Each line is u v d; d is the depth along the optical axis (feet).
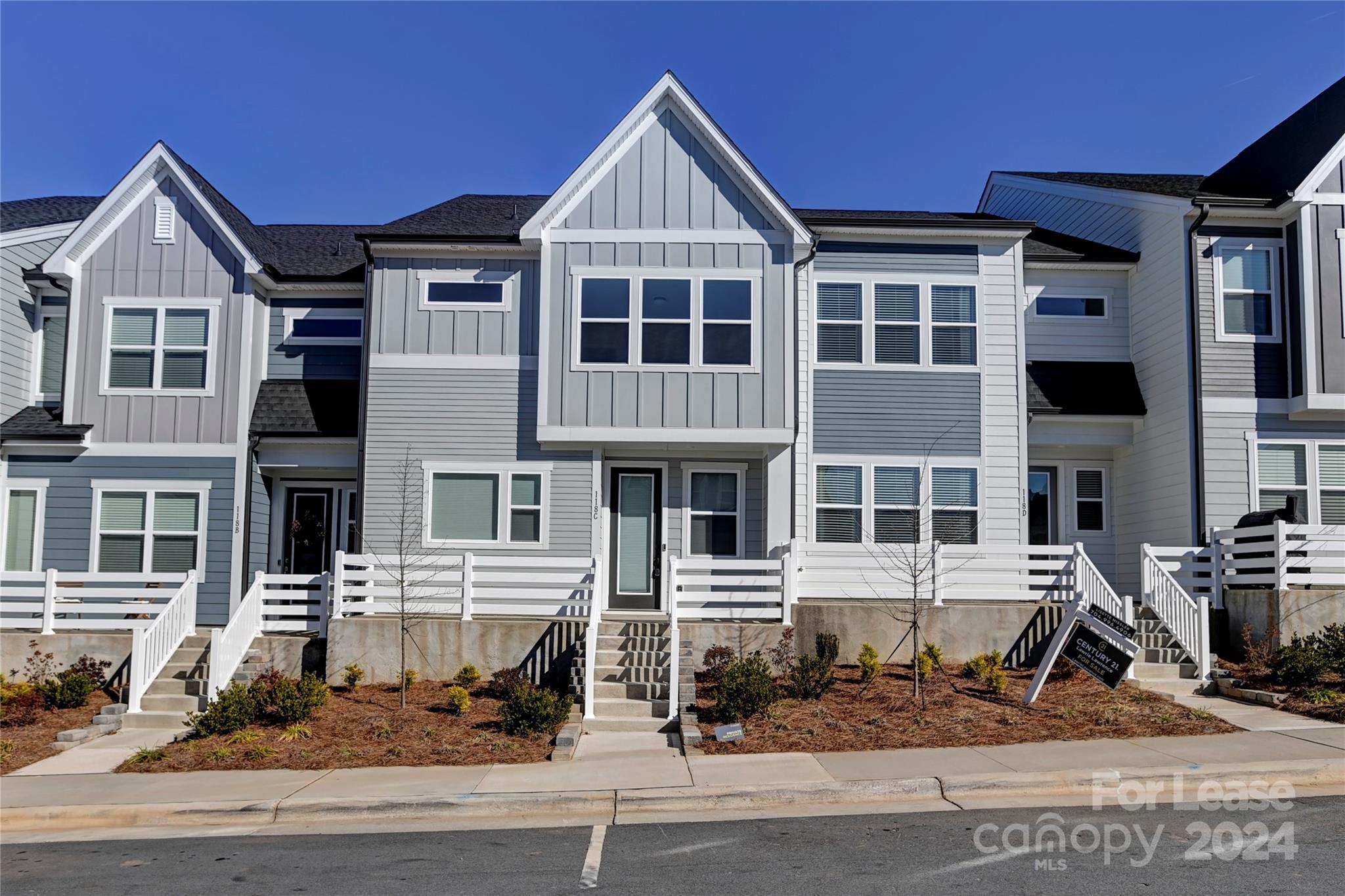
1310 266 54.90
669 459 56.85
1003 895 21.74
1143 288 61.21
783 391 53.98
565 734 37.06
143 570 56.80
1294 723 38.09
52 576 51.13
